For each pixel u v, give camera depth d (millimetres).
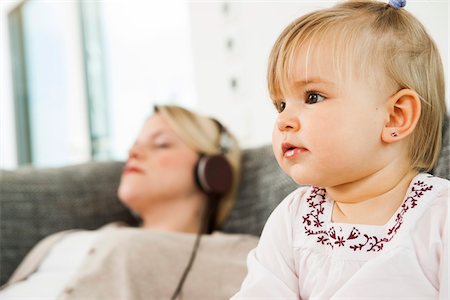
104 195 1450
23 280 1176
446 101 644
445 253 490
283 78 546
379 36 533
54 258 1197
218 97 1527
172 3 1940
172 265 980
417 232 517
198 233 1148
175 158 1249
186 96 1884
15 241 1304
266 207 1092
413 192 539
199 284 954
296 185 977
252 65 1352
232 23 1448
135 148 1297
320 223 589
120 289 932
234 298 597
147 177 1246
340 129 511
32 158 3371
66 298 927
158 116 1318
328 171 522
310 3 691
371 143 519
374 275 502
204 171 1197
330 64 520
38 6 3119
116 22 2418
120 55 2410
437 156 588
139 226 1457
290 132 538
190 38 1642
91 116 2670
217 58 1524
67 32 2721
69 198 1403
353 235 549
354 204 566
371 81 517
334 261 550
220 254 1015
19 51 3389
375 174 542
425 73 550
